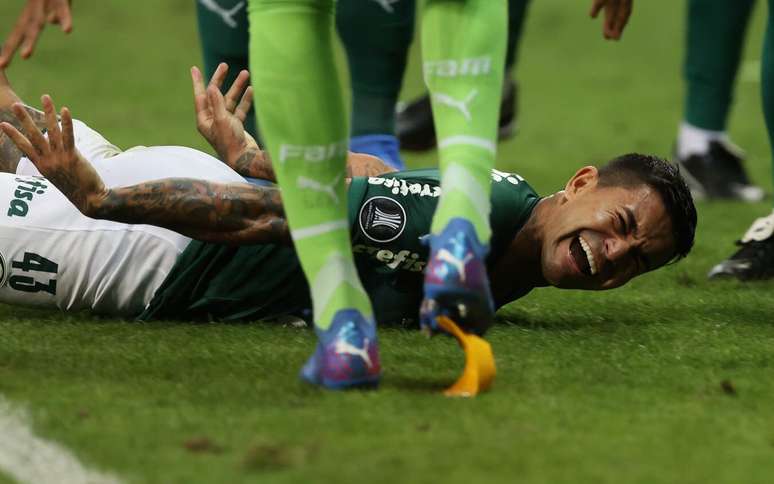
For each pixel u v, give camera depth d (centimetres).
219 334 1112
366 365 898
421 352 1058
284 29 881
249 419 840
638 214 1098
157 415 849
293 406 870
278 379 941
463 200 861
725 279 1452
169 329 1133
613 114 3209
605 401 914
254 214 1047
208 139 1252
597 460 777
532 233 1138
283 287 1165
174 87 3356
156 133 2680
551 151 2681
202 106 1259
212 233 1055
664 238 1112
